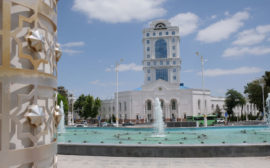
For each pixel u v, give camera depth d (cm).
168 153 1230
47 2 465
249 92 6744
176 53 9588
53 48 487
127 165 1076
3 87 358
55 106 506
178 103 7694
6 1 366
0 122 355
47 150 425
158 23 9894
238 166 1040
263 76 5997
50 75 446
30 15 412
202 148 1222
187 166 1048
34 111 386
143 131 2938
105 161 1158
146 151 1245
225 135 2241
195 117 5194
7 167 355
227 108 7600
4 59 361
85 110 7531
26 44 401
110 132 2795
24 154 377
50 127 459
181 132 2686
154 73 9631
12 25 379
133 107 7838
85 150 1302
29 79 392
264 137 2030
